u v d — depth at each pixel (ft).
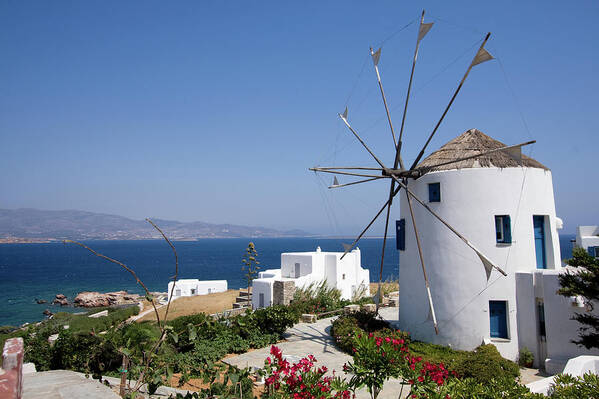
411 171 50.93
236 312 88.33
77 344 41.83
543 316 47.42
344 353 51.65
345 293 100.94
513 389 23.53
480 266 49.49
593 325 37.70
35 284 260.42
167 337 26.68
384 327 58.18
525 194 50.42
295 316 63.52
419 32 47.39
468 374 40.57
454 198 51.65
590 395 22.21
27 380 27.86
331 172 53.67
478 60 40.34
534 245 50.11
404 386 39.70
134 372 25.53
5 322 146.51
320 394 24.70
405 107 50.39
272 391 31.17
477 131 58.18
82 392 24.11
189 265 415.64
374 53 53.78
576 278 38.58
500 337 49.11
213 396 25.50
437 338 51.44
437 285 52.03
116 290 227.81
